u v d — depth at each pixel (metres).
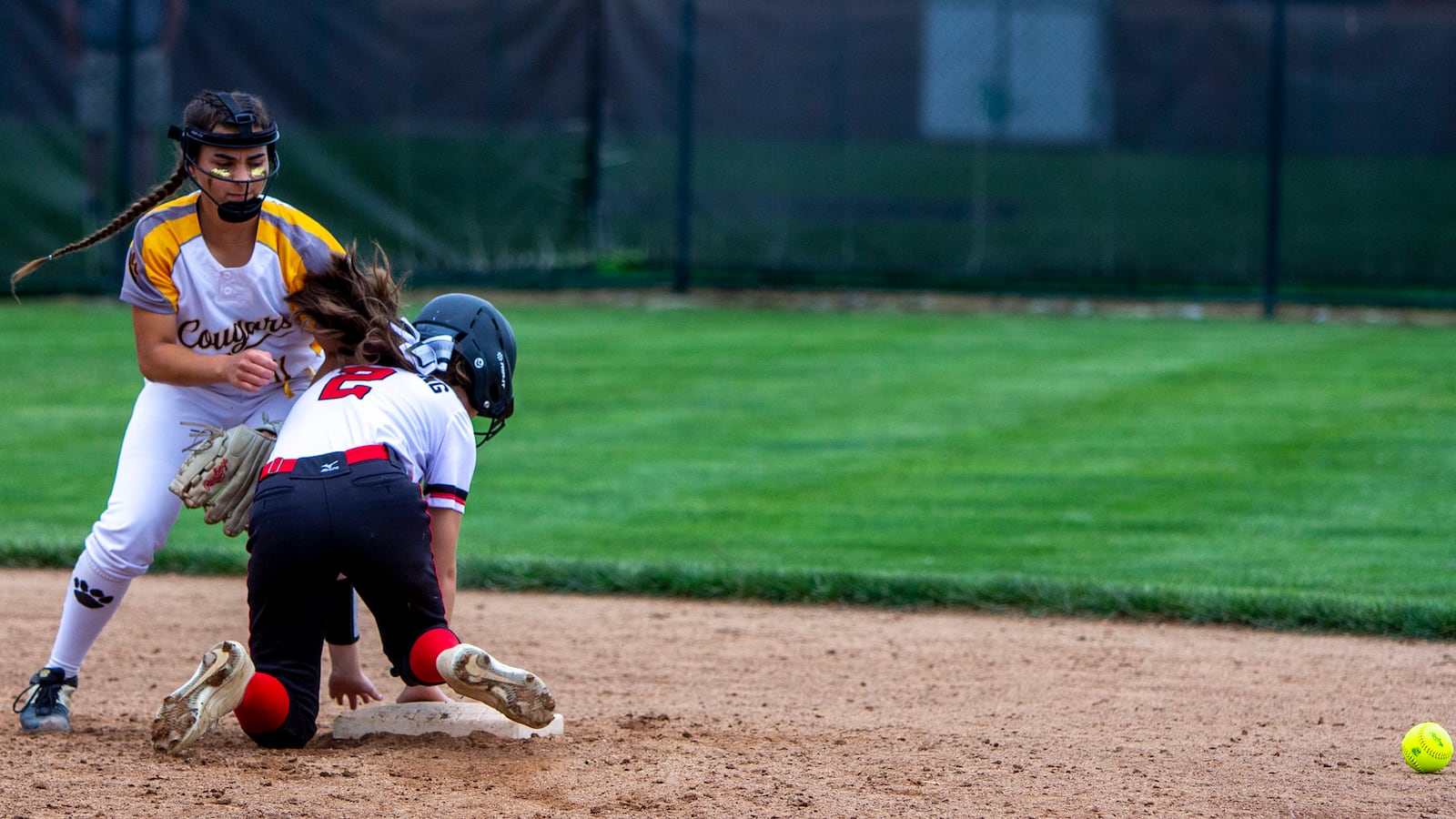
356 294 15.26
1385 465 32.66
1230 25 52.44
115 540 15.70
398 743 15.64
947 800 14.04
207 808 13.28
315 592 14.69
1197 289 56.44
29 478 31.23
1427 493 30.33
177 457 15.95
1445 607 22.02
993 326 51.25
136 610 23.03
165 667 19.91
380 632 14.88
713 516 28.98
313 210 50.34
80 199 49.28
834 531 27.88
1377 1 55.19
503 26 51.88
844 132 54.16
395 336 15.27
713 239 55.47
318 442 14.59
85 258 50.22
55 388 39.31
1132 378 42.28
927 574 24.59
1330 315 54.34
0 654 20.34
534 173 53.09
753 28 53.88
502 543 27.02
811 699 18.48
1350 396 39.81
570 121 53.28
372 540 14.14
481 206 52.47
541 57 52.50
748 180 54.84
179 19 48.75
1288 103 52.69
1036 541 27.02
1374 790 14.66
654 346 46.56
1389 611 22.00
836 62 53.75
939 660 20.55
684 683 19.27
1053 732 16.86
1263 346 47.53
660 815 13.34
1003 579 24.16
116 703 18.00
